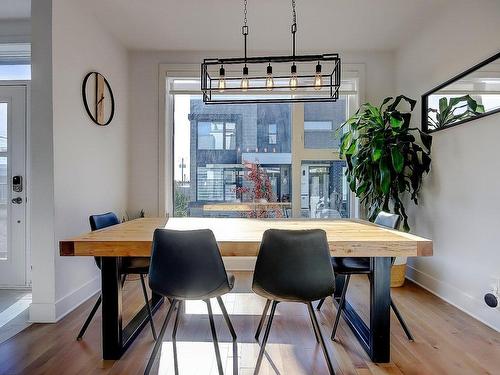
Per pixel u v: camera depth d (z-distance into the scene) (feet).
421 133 9.82
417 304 8.91
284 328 7.50
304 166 13.14
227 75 12.63
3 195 9.95
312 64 12.66
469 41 8.20
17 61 10.58
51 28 7.80
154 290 5.54
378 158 9.94
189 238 5.32
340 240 5.72
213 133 13.28
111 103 10.99
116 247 5.71
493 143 7.38
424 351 6.47
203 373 5.78
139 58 12.55
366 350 6.42
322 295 5.44
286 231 5.32
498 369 5.85
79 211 9.01
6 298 9.29
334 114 13.08
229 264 12.54
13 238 9.98
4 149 9.91
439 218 9.54
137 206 12.63
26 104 9.86
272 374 5.72
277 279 5.37
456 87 8.70
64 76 8.32
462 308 8.48
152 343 6.80
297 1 9.10
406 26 10.49
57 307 7.89
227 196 13.33
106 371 5.80
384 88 12.60
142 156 12.62
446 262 9.20
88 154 9.54
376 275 6.16
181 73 12.59
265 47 12.21
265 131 13.23
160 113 12.59
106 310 6.19
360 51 12.53
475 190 7.98
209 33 11.07
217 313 8.38
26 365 5.96
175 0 9.05
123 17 9.98
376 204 11.14
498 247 7.25
